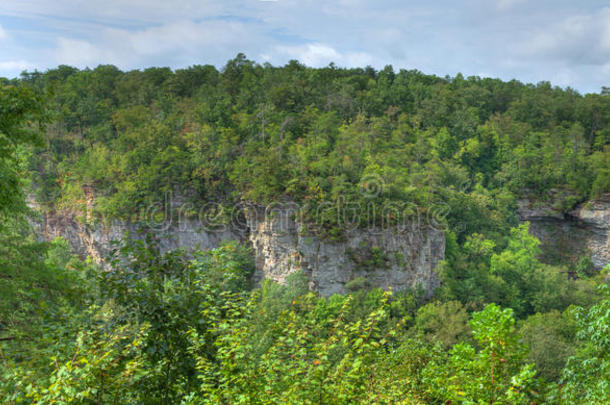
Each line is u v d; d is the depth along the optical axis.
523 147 156.25
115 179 112.56
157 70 180.62
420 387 11.85
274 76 168.50
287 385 9.09
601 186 133.25
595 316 12.92
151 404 9.80
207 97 151.75
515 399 8.95
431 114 164.50
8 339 12.21
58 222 118.94
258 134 123.62
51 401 7.39
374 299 81.31
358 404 9.09
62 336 9.75
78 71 193.88
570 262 137.38
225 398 8.70
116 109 156.12
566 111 181.12
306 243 91.69
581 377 12.23
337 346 10.25
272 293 85.31
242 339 9.45
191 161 109.44
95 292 11.12
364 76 191.50
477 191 141.75
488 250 112.88
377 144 131.12
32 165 118.75
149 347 10.14
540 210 141.62
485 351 9.73
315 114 135.38
